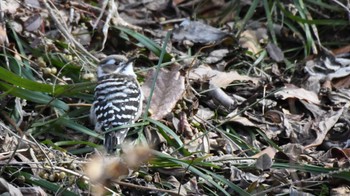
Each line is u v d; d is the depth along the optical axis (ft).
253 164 34.60
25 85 35.40
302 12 45.50
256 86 40.98
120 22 43.09
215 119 38.40
